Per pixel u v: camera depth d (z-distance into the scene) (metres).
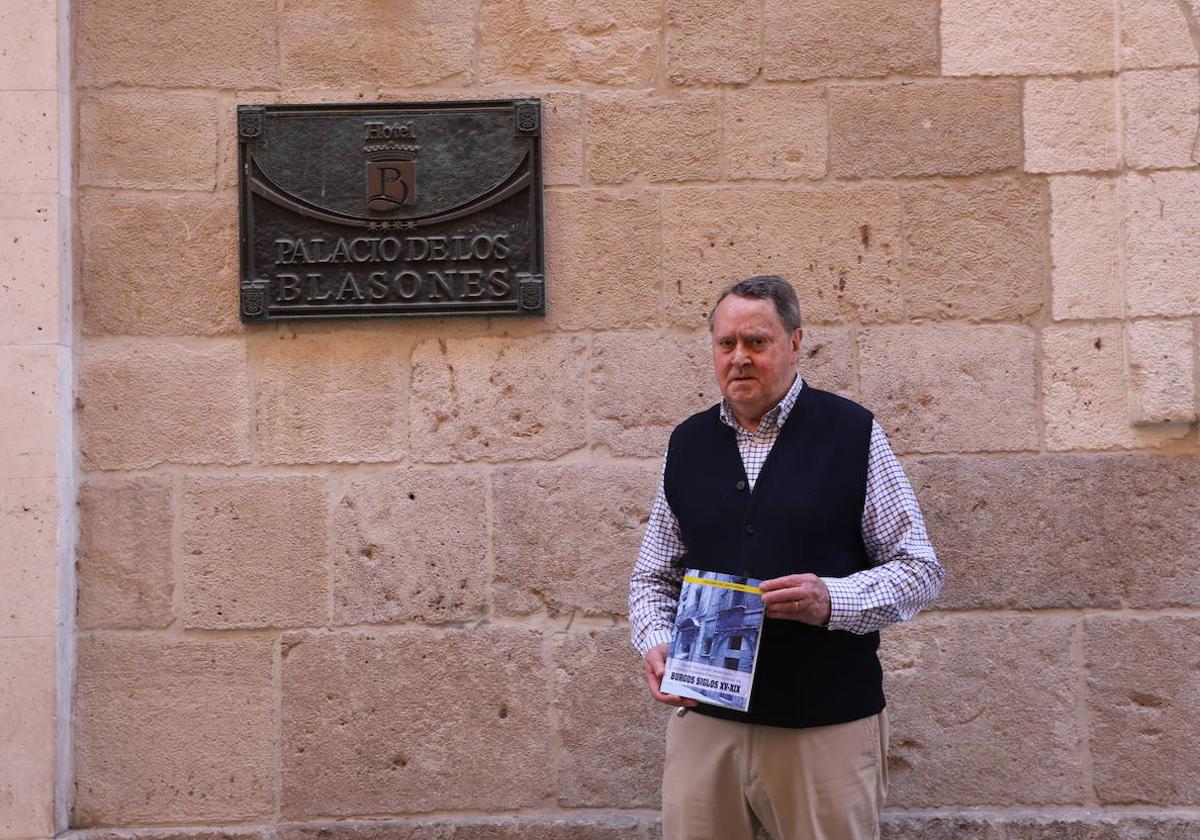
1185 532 3.23
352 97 3.34
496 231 3.29
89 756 3.23
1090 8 3.31
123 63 3.32
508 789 3.25
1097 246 3.29
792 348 2.66
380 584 3.28
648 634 2.65
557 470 3.30
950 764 3.23
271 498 3.29
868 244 3.32
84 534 3.27
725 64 3.35
